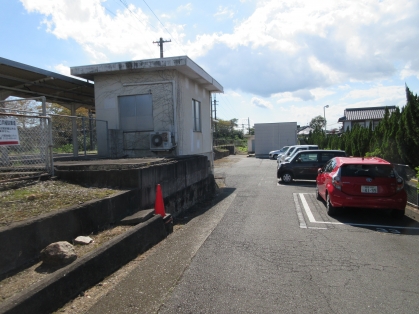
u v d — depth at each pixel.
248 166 25.41
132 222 5.56
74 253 3.94
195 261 4.76
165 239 6.04
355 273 4.34
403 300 3.59
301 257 4.96
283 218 7.65
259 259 4.86
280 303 3.51
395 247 5.48
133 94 11.91
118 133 11.95
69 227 4.53
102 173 6.48
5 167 6.57
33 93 12.39
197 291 3.79
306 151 14.70
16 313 2.84
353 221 7.37
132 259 4.88
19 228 3.72
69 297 3.54
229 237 6.04
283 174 14.73
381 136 14.22
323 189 8.95
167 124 11.73
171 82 11.64
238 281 4.07
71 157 10.31
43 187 5.78
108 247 4.31
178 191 8.86
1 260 3.46
